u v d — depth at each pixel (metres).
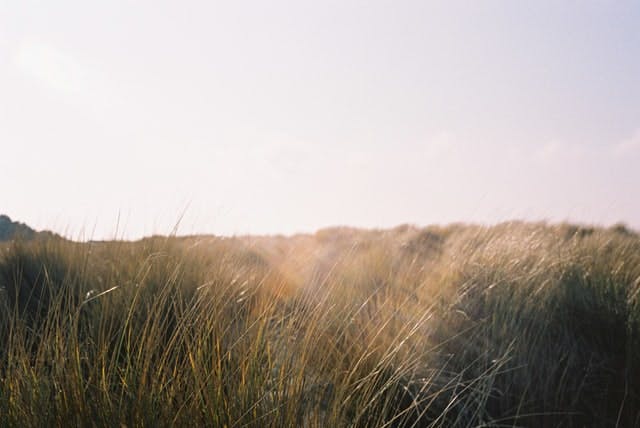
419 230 11.09
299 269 5.29
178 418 2.09
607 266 4.86
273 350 2.69
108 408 2.10
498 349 3.47
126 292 3.54
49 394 2.12
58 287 4.07
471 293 4.29
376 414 2.76
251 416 2.16
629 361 3.55
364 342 3.17
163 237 4.93
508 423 3.04
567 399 3.26
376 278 5.00
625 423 3.19
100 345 2.58
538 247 5.57
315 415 2.33
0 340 3.01
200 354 2.37
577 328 3.96
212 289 3.55
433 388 3.09
